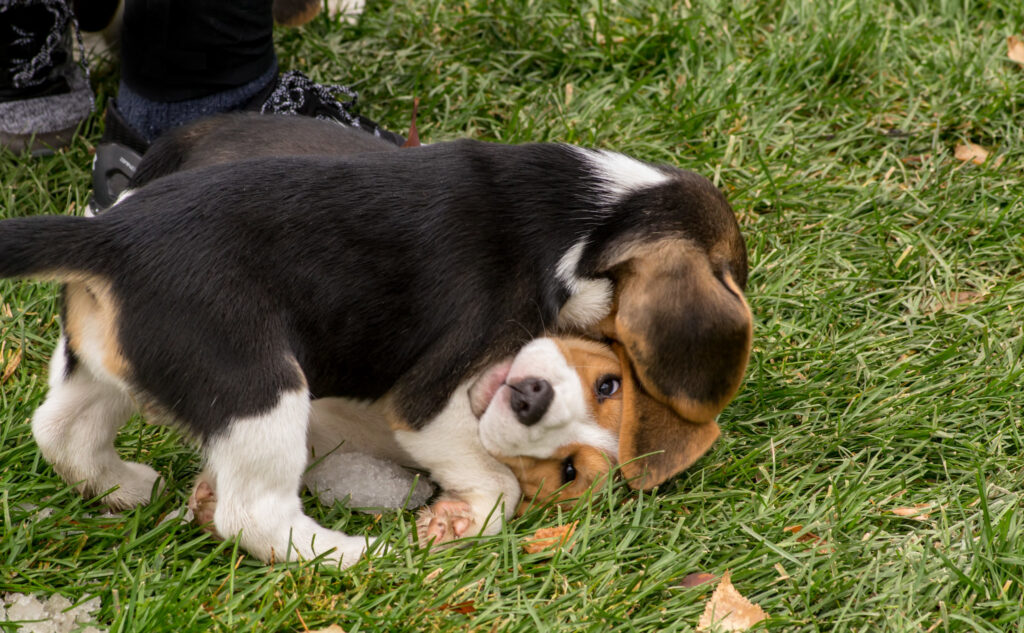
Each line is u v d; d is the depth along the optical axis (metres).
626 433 3.44
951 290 4.57
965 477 3.69
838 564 3.30
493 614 3.05
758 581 3.26
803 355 4.22
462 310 3.25
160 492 3.44
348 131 4.04
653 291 3.33
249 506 3.06
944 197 4.96
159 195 3.12
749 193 4.97
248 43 4.74
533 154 3.46
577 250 3.37
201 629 2.89
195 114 4.80
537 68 5.78
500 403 3.33
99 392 3.26
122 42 4.75
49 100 4.92
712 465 3.72
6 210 4.57
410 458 3.58
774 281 4.55
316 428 3.60
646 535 3.40
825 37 5.69
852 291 4.54
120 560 3.11
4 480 3.40
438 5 5.83
